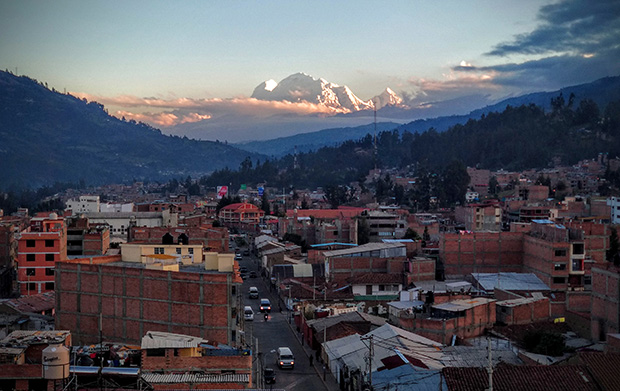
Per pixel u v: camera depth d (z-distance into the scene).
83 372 59.50
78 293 95.75
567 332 110.12
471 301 109.75
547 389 72.62
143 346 68.12
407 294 139.88
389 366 82.69
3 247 163.75
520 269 165.00
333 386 89.56
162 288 90.12
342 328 104.25
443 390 73.88
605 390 73.25
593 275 107.81
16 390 58.81
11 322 99.38
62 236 144.62
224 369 67.50
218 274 88.12
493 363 85.06
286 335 119.25
